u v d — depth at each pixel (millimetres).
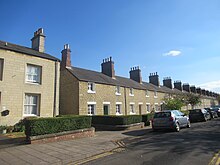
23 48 16438
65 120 10922
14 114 13789
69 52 23484
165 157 6762
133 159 6625
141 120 18594
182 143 9336
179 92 42906
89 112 21828
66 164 6387
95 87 22766
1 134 11914
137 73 34719
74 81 21438
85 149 8242
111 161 6461
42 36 17984
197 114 23391
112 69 28438
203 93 63812
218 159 6348
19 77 14430
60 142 9898
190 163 5977
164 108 31547
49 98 16188
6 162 6371
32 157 6957
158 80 39406
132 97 28859
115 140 10688
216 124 18828
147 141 10328
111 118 16703
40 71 16031
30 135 9367
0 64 13711
